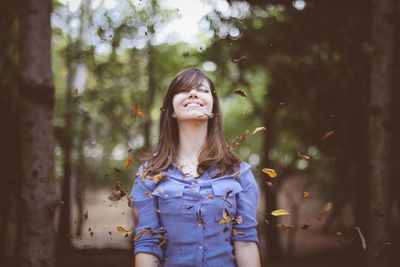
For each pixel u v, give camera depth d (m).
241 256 2.02
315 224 15.23
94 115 10.66
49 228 3.57
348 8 6.07
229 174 2.04
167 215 1.97
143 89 10.04
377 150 4.29
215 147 2.09
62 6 9.23
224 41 7.70
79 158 10.70
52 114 3.65
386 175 4.27
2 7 6.07
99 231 13.05
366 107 6.75
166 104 2.18
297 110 10.47
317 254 11.08
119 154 11.02
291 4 6.28
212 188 1.97
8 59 6.52
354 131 8.50
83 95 9.94
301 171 11.60
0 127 6.30
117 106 10.08
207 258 1.93
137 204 2.03
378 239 4.19
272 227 10.64
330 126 9.32
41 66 3.58
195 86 2.12
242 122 16.27
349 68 7.02
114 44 8.07
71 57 9.82
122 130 10.14
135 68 9.49
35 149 3.56
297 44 7.34
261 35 7.31
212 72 8.80
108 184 11.05
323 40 6.90
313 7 6.24
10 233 7.26
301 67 8.48
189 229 1.94
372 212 4.25
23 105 3.59
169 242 1.96
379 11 4.32
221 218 1.96
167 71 10.92
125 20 7.83
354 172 8.34
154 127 11.24
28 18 3.58
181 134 2.14
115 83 9.89
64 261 8.12
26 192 3.54
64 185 9.79
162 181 2.01
